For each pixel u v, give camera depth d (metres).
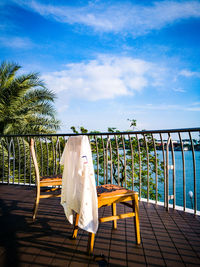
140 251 1.93
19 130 12.59
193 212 2.98
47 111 13.81
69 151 2.14
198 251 1.94
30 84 12.91
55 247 2.00
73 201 2.01
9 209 3.12
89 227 1.79
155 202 3.40
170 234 2.28
